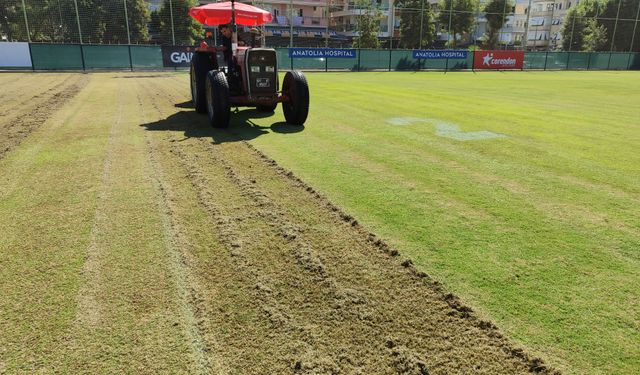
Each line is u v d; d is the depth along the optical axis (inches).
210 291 92.4
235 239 115.1
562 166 188.5
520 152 211.9
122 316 84.5
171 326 81.8
